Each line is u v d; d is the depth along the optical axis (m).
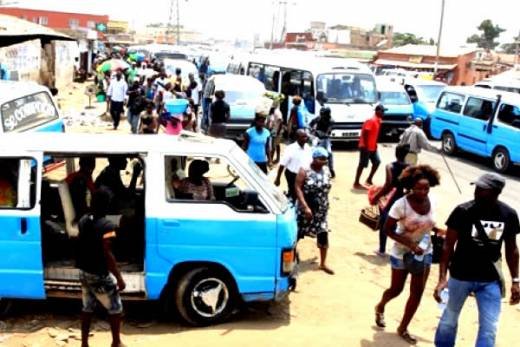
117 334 5.67
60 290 6.40
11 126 10.30
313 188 8.07
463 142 18.47
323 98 18.72
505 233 5.29
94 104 27.41
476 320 7.27
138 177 7.63
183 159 7.00
